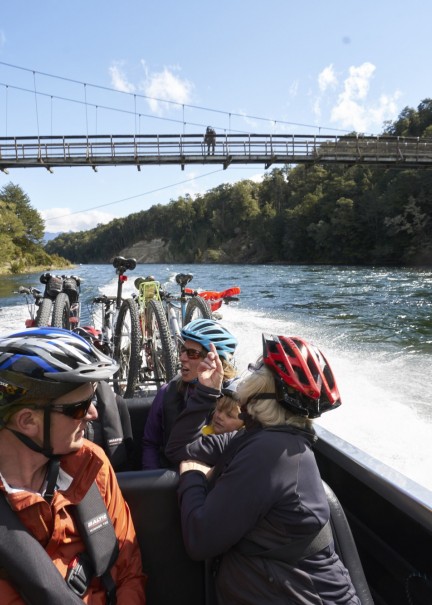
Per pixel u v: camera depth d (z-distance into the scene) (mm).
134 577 1491
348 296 20875
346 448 1886
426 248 51844
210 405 1926
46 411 1212
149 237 176125
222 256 114000
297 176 115250
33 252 91750
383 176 65750
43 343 1249
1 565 1174
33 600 1155
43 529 1258
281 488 1399
